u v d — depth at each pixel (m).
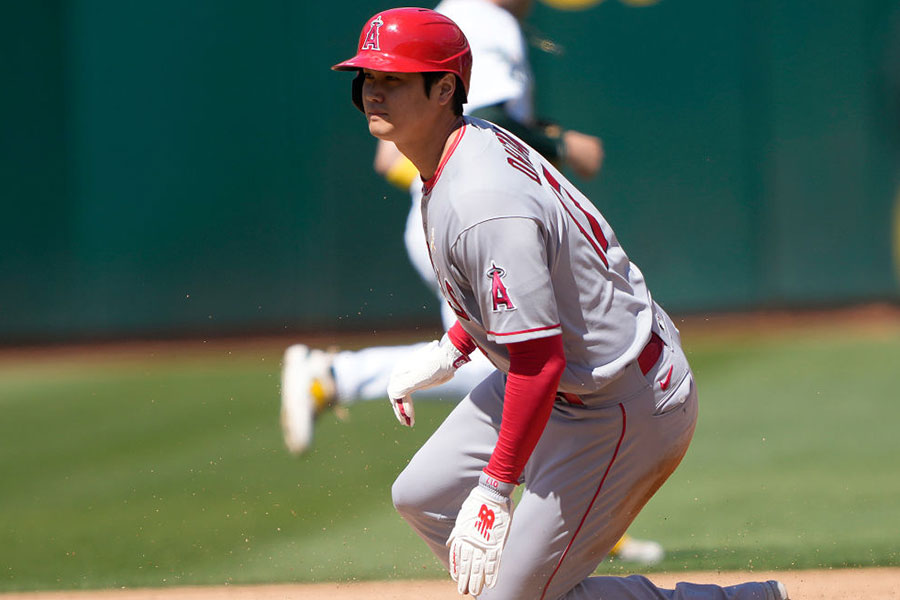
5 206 41.78
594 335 9.74
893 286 40.47
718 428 25.09
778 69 39.91
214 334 41.03
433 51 9.14
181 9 40.62
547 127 16.47
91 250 41.62
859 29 39.62
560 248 9.46
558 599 10.45
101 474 22.47
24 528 18.61
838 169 40.12
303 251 40.84
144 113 41.06
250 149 40.81
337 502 19.72
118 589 14.52
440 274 9.75
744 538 16.28
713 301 40.56
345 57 40.09
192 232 41.25
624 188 40.22
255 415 27.56
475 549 9.21
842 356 33.12
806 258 40.56
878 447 22.67
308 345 37.94
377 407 27.81
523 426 9.14
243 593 14.05
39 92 41.28
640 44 39.72
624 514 10.40
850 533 16.25
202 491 20.86
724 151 40.03
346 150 40.38
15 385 33.78
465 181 9.16
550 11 39.59
